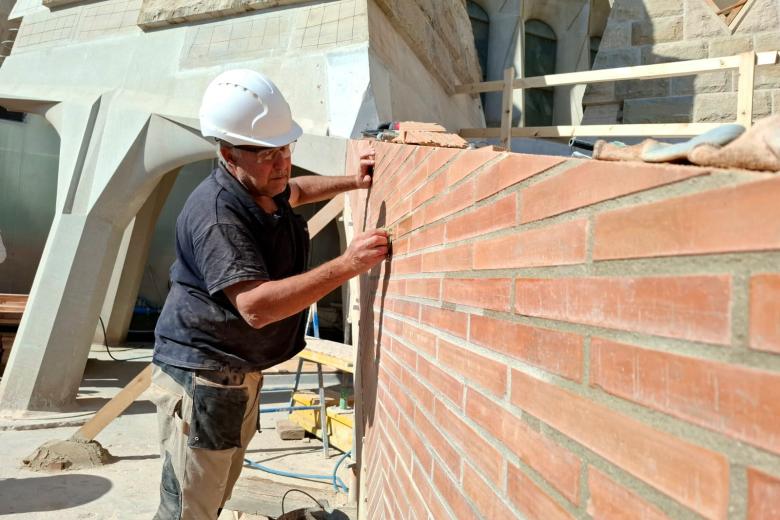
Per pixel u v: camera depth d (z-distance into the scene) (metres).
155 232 13.33
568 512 0.89
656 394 0.71
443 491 1.56
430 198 1.91
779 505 0.54
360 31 6.04
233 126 2.42
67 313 7.09
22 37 8.93
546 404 0.98
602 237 0.84
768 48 7.25
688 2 7.63
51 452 5.36
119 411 5.65
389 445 2.50
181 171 13.41
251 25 6.84
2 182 12.52
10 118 12.62
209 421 2.60
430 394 1.78
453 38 9.75
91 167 7.32
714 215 0.64
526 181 1.12
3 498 4.59
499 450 1.18
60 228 7.21
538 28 17.47
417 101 7.32
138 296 13.21
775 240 0.56
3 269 12.45
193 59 7.11
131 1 7.98
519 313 1.12
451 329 1.59
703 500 0.62
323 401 5.97
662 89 7.59
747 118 5.37
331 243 14.32
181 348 2.62
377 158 3.13
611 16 7.92
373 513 2.80
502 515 1.14
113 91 7.52
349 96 5.84
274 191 2.58
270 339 2.71
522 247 1.12
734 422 0.59
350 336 10.67
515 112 15.62
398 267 2.42
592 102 7.91
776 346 0.55
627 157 0.86
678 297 0.68
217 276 2.26
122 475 5.23
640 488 0.73
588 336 0.87
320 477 5.14
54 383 7.00
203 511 2.69
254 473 5.29
